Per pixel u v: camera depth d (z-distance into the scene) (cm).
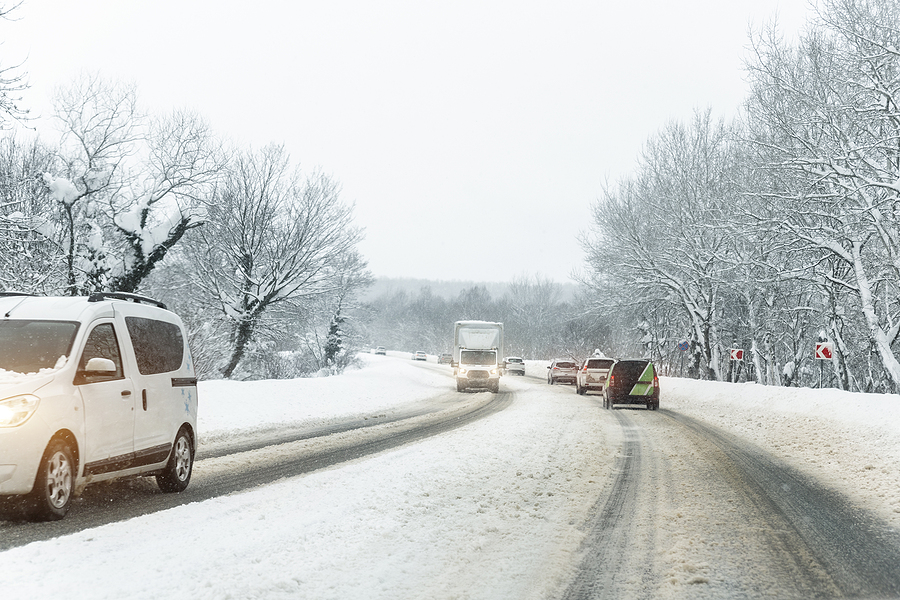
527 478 1045
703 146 4391
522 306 12088
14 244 2864
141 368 884
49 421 707
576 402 3042
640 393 2606
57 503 724
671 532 726
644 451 1410
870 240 3203
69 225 3030
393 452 1325
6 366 755
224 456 1284
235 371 4222
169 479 922
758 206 3450
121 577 510
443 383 4753
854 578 575
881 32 2614
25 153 3388
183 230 3281
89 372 771
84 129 3167
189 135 3403
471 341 3878
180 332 1034
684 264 4178
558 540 683
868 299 2850
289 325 4534
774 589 542
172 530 672
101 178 3050
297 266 4262
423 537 674
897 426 1647
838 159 2673
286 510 777
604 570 587
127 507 814
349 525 709
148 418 874
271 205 4238
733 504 880
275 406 2231
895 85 2600
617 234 4528
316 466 1161
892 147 2672
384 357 11600
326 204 4344
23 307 825
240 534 657
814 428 1850
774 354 4675
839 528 756
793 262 3638
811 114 2817
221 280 4188
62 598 461
